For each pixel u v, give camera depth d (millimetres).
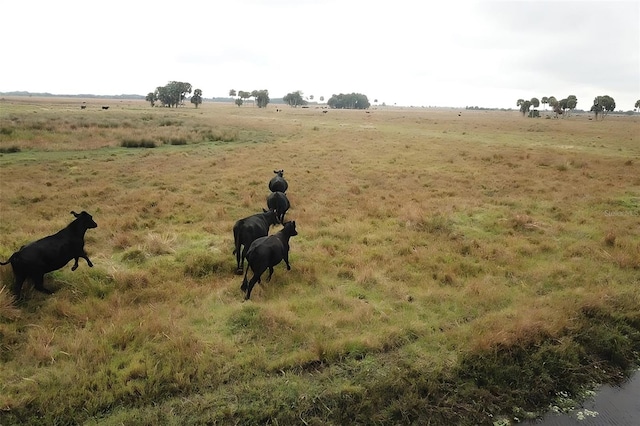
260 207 15250
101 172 20406
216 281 8688
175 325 6746
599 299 7781
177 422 5023
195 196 16406
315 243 11117
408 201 15906
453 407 5559
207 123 47062
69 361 5898
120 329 6543
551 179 20125
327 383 5711
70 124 36500
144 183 18688
